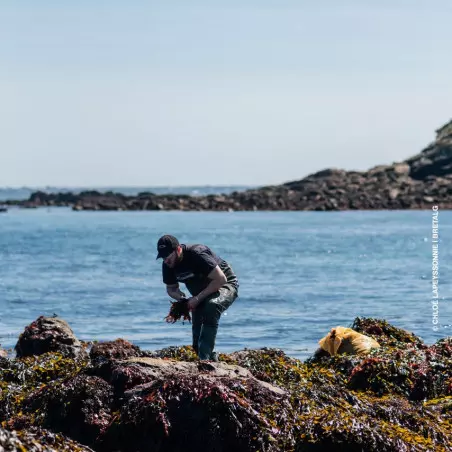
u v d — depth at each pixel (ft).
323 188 560.20
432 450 30.71
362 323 55.36
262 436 29.76
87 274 130.31
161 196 564.71
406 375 41.93
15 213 487.61
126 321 80.38
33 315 85.25
